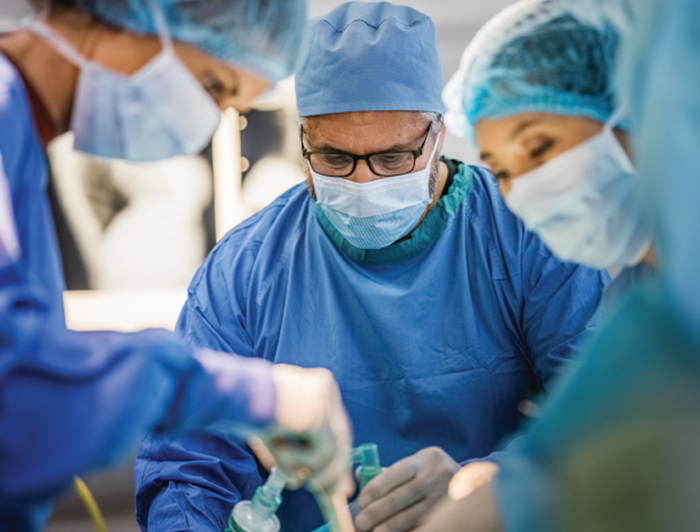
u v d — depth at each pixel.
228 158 3.00
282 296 1.46
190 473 1.29
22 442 0.62
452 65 2.77
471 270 1.44
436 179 1.42
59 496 0.74
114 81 0.77
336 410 0.88
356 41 1.32
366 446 1.18
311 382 0.84
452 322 1.42
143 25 0.76
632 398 0.56
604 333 0.62
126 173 3.01
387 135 1.31
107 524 2.94
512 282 1.40
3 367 0.60
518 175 1.00
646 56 0.59
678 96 0.53
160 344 0.73
